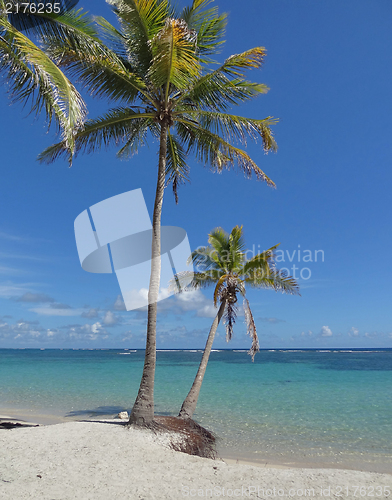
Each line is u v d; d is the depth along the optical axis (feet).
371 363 198.80
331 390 79.36
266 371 137.28
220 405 58.90
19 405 56.90
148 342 28.68
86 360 228.63
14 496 15.10
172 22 24.08
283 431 41.16
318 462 30.25
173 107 31.40
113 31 29.73
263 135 30.96
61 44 24.20
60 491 15.99
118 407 55.11
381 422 46.34
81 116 19.66
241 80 29.58
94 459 20.65
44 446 22.59
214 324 39.04
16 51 18.66
